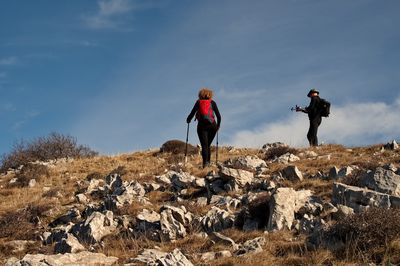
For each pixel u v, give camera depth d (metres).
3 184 23.59
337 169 14.50
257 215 11.80
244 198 13.52
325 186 13.61
